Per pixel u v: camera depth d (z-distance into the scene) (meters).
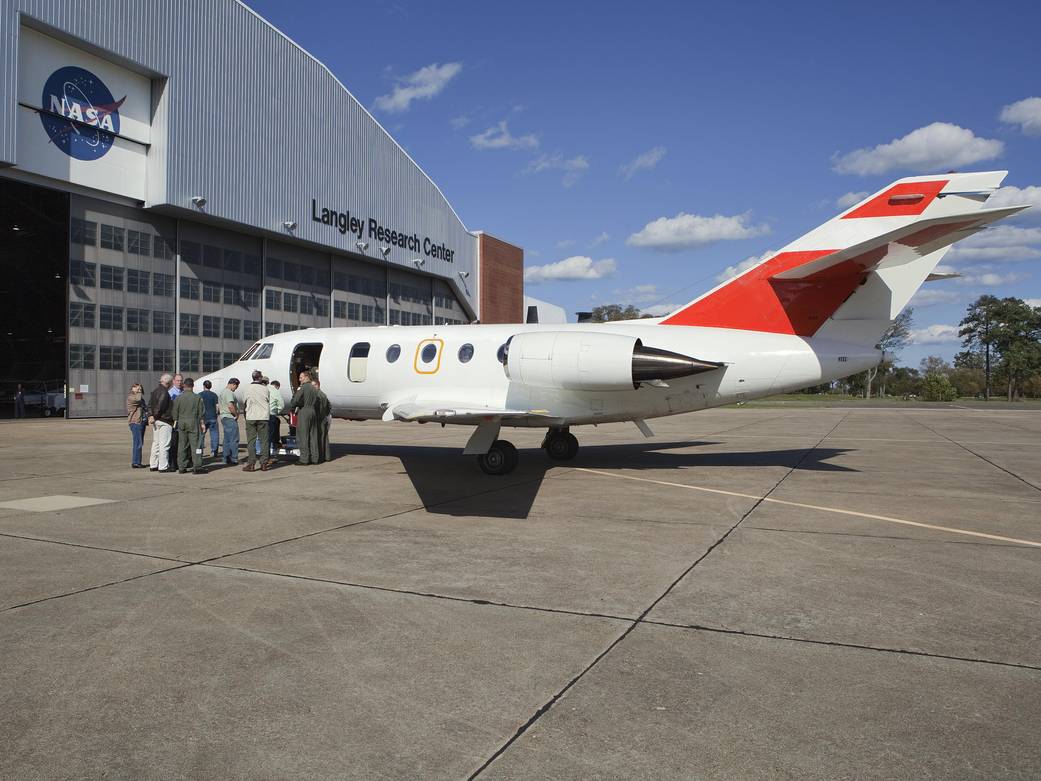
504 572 6.25
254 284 36.34
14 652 4.41
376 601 5.42
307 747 3.28
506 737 3.37
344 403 14.45
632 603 5.39
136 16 28.64
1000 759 3.20
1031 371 90.88
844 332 12.02
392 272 47.00
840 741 3.34
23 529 7.97
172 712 3.62
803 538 7.63
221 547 7.14
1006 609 5.30
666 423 29.83
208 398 13.98
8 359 43.00
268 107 35.19
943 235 9.70
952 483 11.84
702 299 12.61
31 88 25.84
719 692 3.86
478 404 12.78
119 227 29.84
